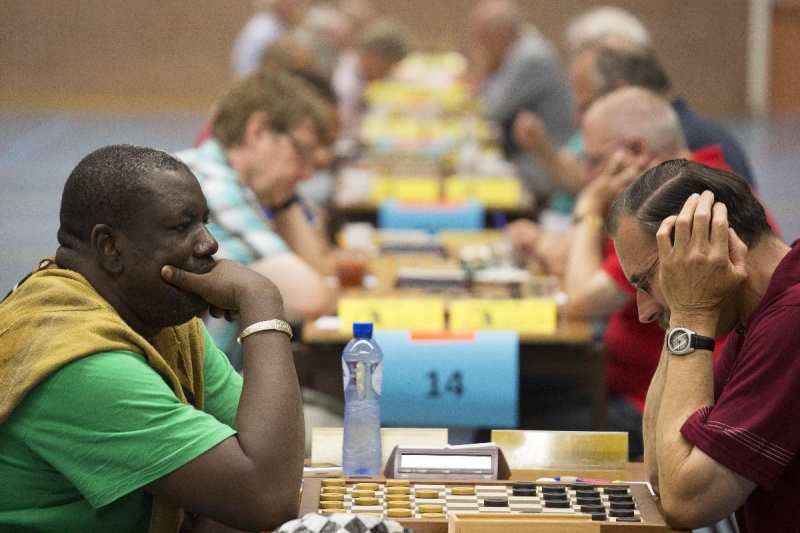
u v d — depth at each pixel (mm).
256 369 4773
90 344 4496
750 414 4547
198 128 38469
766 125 41094
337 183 16750
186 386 5160
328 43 25938
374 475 5508
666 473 4691
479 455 5348
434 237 13141
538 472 5613
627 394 9008
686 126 10414
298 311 9008
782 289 4645
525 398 10008
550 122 20875
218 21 43344
